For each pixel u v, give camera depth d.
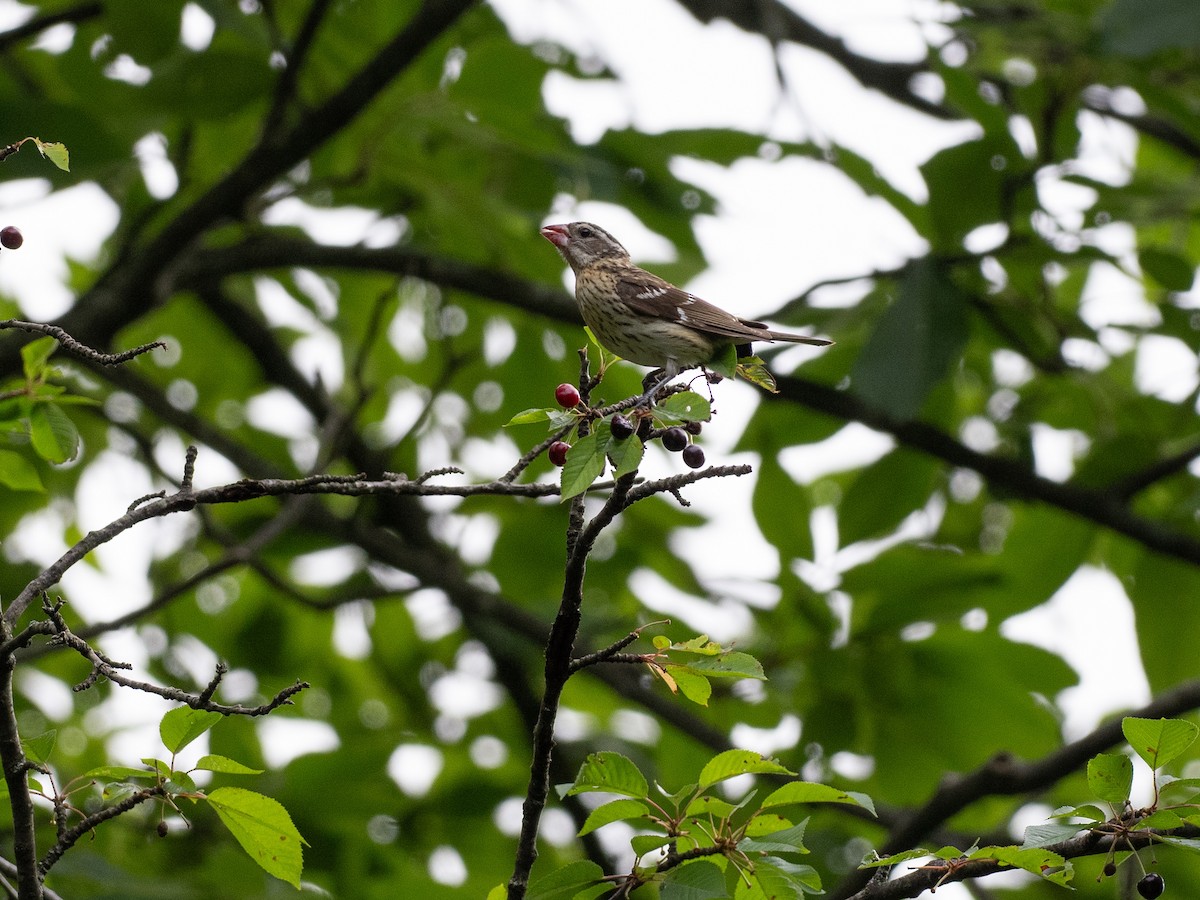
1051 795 12.77
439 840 13.34
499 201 12.17
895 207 11.60
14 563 13.61
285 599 15.22
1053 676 12.17
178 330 15.89
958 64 12.05
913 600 12.20
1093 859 11.87
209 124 11.79
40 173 10.24
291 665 15.18
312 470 12.45
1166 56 11.68
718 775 5.30
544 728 5.56
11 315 15.17
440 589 13.34
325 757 12.19
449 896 11.36
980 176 11.27
